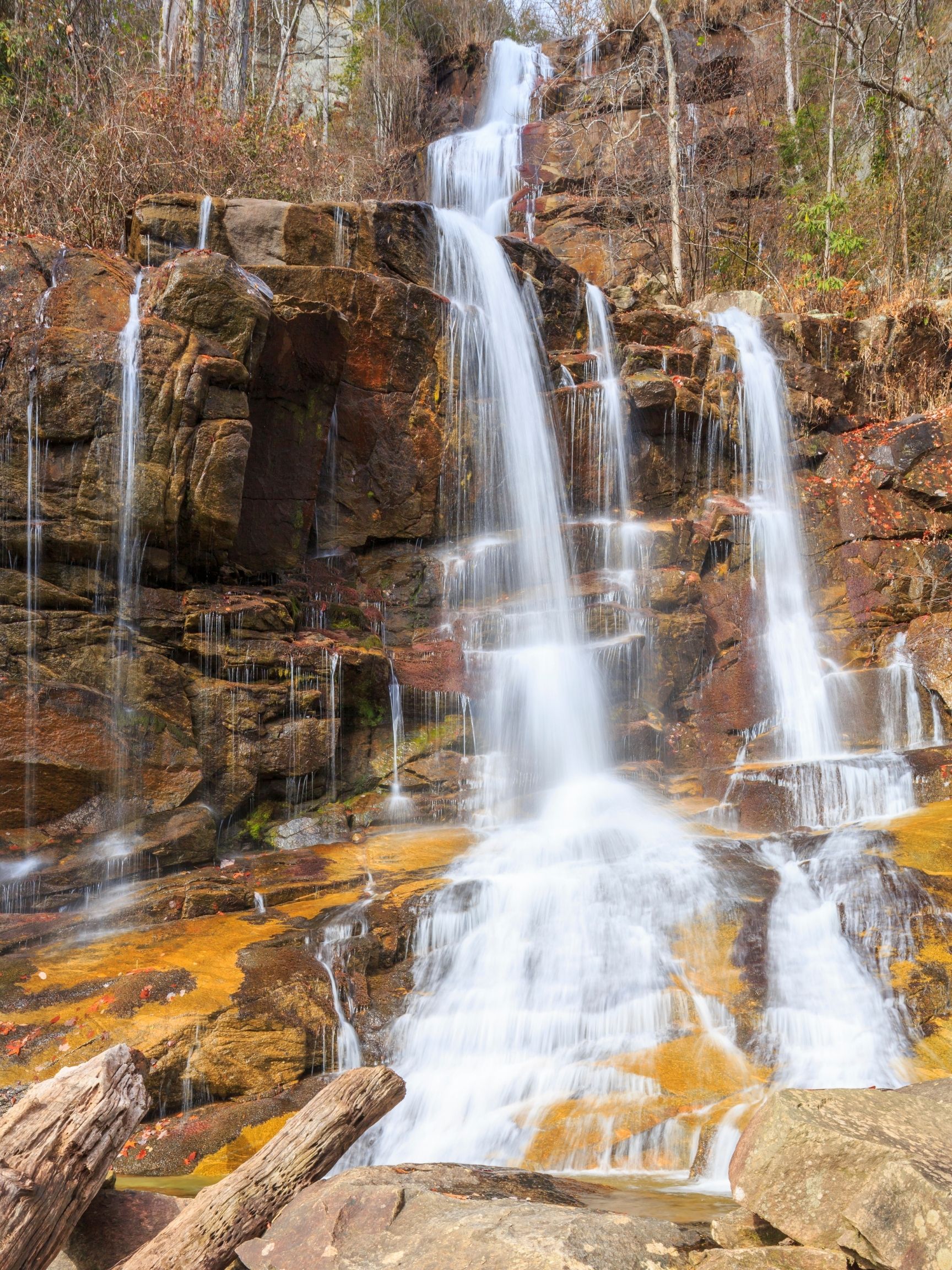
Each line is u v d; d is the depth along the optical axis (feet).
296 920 22.41
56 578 25.88
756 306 50.88
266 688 28.09
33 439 25.36
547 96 82.94
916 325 48.01
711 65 75.31
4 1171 9.31
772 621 38.93
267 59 76.95
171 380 26.48
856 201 62.54
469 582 36.81
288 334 31.04
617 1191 12.94
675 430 41.52
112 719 25.20
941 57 62.28
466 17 93.81
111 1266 10.53
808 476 43.16
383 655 31.37
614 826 29.17
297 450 32.94
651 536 38.52
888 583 39.04
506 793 31.65
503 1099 18.61
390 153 76.38
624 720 35.17
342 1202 9.74
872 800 30.60
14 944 20.98
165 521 26.78
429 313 36.81
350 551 36.01
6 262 26.76
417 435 36.96
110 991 19.04
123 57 51.65
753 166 71.51
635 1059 19.51
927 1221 7.84
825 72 69.21
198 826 25.59
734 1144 15.89
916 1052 19.63
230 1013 18.66
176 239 36.06
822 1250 8.24
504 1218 9.03
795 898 23.70
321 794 29.55
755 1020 20.44
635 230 67.82
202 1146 16.61
